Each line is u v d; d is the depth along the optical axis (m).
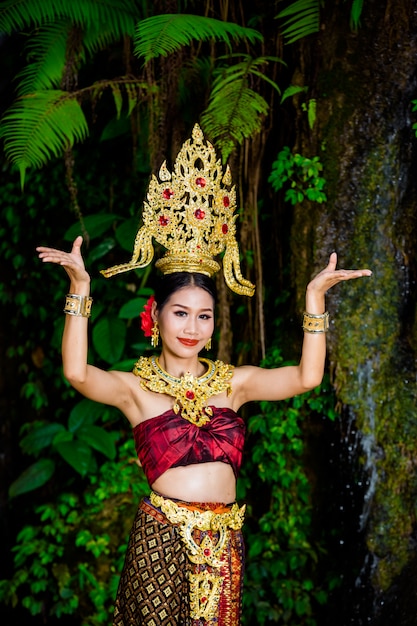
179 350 2.62
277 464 4.14
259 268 4.28
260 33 4.18
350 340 3.81
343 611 3.86
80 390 2.54
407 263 3.84
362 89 3.88
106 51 4.96
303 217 3.99
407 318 3.82
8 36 5.19
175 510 2.52
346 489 3.91
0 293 5.15
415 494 3.69
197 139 2.74
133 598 2.57
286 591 4.07
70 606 4.43
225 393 2.72
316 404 3.94
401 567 3.67
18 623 4.63
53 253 2.44
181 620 2.53
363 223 3.86
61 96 4.00
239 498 4.32
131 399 2.66
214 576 2.53
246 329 4.46
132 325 4.91
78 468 4.47
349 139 3.88
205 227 2.69
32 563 4.62
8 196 5.13
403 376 3.77
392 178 3.85
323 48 3.95
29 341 5.20
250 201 4.28
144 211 2.69
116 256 5.02
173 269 2.66
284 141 4.29
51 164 5.07
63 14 4.14
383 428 3.77
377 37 3.87
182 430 2.57
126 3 4.17
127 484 4.58
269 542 4.17
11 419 5.24
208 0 4.25
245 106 3.79
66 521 4.62
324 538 4.07
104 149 5.05
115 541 4.49
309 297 2.62
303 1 3.90
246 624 4.12
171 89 4.07
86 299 2.50
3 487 5.16
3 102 5.24
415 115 3.85
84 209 5.09
